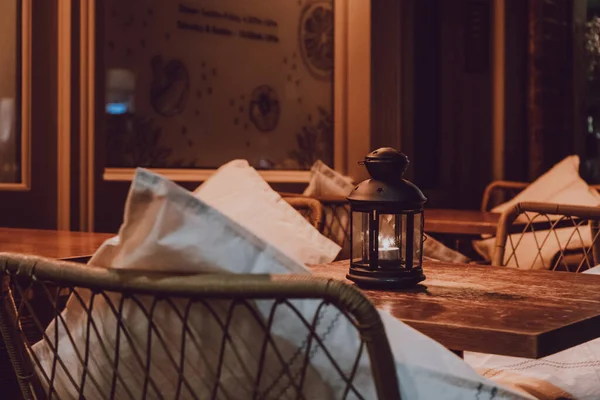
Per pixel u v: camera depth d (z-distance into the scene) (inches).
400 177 68.6
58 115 152.8
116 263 46.7
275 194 93.9
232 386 45.4
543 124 249.0
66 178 152.2
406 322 54.7
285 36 188.4
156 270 44.8
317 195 128.5
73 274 46.2
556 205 113.5
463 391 45.2
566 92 254.8
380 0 203.8
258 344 44.0
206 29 173.5
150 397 47.7
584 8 258.4
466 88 239.0
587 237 146.3
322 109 196.1
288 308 43.2
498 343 51.1
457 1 235.5
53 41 151.9
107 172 155.7
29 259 48.6
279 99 187.9
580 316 56.1
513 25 247.3
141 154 162.2
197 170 172.4
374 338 40.8
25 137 149.5
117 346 46.3
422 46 224.7
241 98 180.5
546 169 249.9
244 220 90.4
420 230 69.9
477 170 242.8
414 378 44.8
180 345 45.6
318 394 44.9
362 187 68.3
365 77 198.4
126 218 44.0
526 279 74.5
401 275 67.9
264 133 185.2
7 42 149.1
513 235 160.7
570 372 73.4
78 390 48.8
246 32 181.2
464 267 83.0
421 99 224.5
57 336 49.3
